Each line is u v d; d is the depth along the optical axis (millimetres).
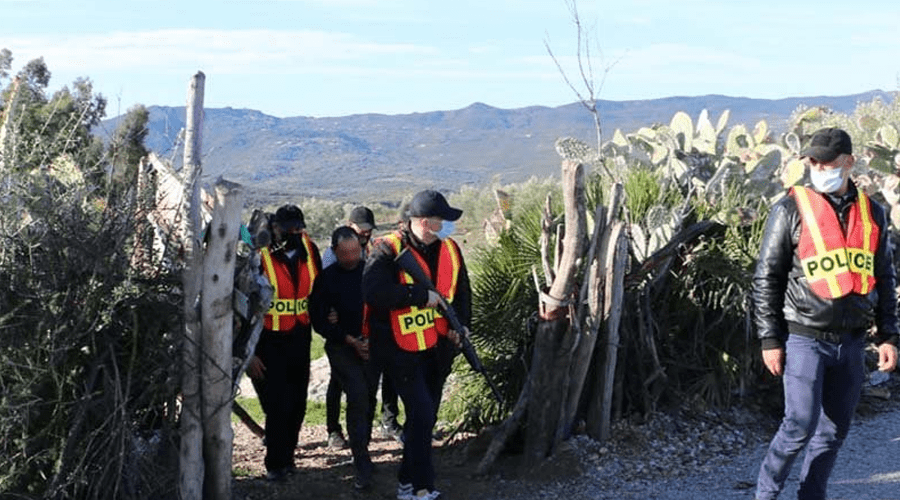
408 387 6359
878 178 10297
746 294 7926
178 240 5602
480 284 8023
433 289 6316
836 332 5191
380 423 9125
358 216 8078
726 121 9336
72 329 5328
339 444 8242
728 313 7988
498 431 7238
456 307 6578
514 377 7879
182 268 5602
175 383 5617
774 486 5461
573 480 6836
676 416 7746
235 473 7312
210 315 5645
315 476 7270
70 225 5422
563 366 7055
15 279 5363
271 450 7047
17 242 5441
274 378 6977
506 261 8008
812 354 5203
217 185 5547
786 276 5320
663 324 7973
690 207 8453
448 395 8742
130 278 5492
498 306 7883
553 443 7082
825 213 5168
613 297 7172
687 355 8008
